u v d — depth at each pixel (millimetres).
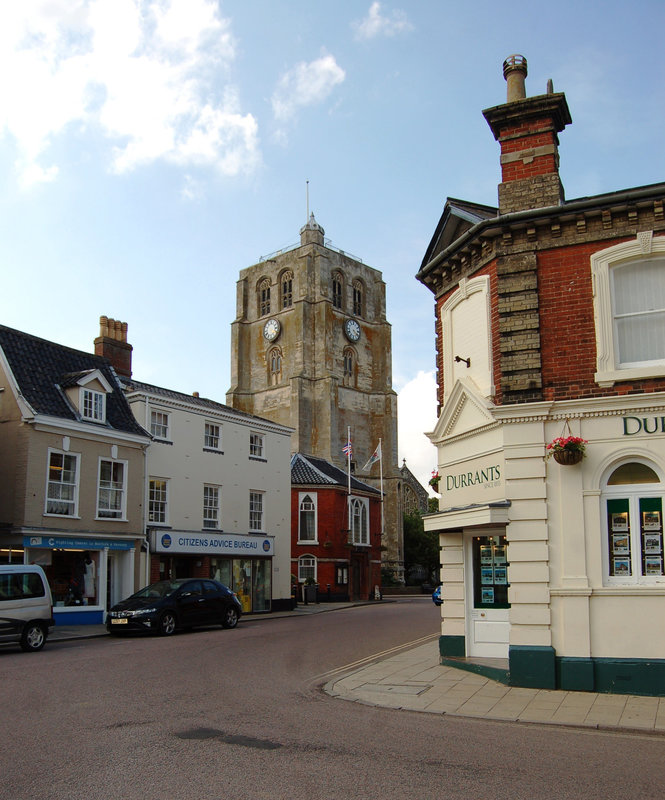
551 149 13664
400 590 68875
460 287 14938
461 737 8859
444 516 14117
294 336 79625
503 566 14359
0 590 17047
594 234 12914
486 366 13859
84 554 26000
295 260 82312
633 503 12039
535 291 13070
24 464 23984
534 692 11633
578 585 11906
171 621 22516
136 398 30281
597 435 12242
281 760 7594
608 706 10555
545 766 7496
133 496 28156
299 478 50688
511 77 15000
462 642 14562
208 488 33625
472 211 15492
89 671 13758
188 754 7766
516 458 12586
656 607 11562
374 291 87500
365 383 83688
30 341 27312
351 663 15734
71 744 8109
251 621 29688
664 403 11914
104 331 34781
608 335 12508
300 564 49531
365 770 7266
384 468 80188
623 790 6668
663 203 12461
